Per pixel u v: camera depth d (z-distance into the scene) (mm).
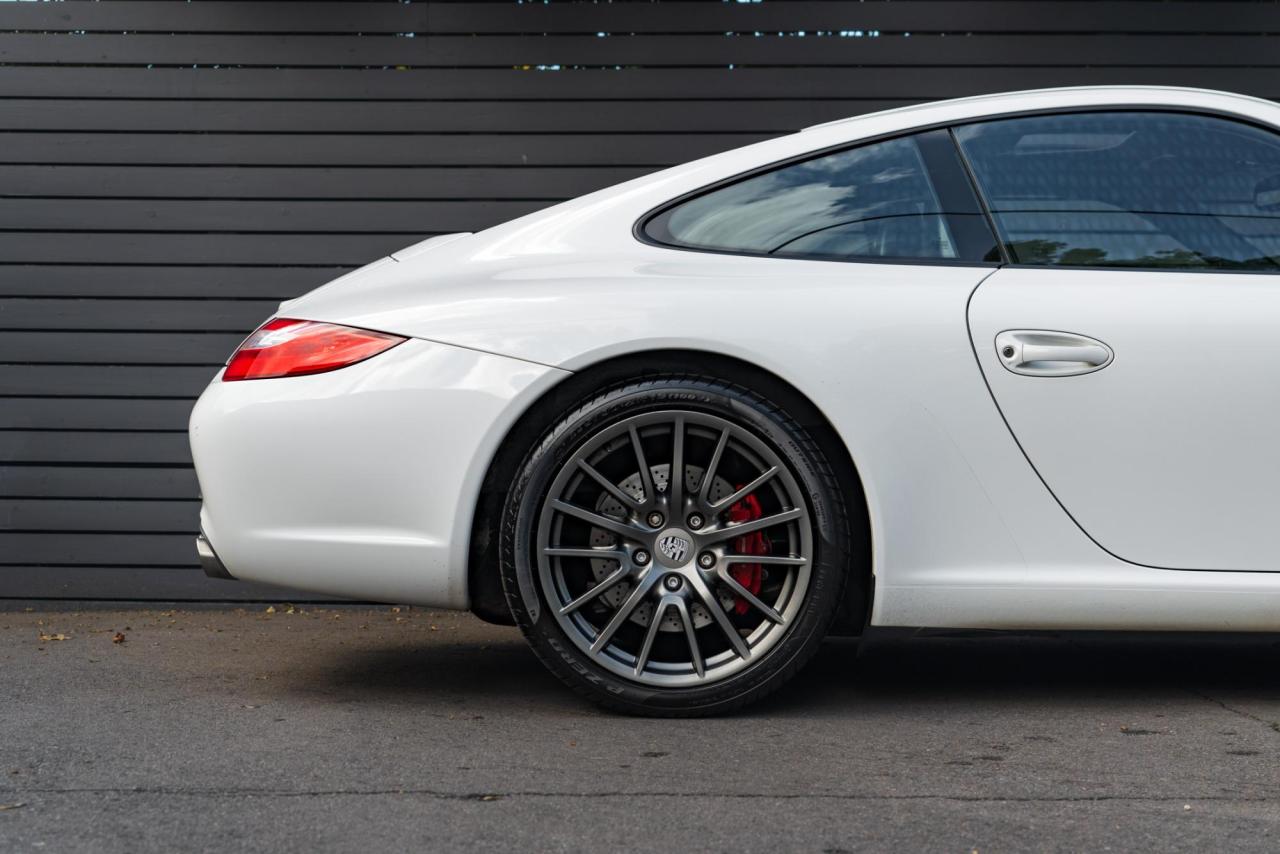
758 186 2828
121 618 4309
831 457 2641
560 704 2840
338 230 4484
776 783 2195
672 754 2393
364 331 2662
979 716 2734
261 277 4492
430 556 2615
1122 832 1936
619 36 4477
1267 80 4461
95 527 4492
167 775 2242
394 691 3006
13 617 4348
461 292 2699
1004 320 2619
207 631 4027
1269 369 2596
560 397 2635
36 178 4473
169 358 4488
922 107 2889
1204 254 2732
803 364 2588
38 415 4480
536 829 1948
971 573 2615
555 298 2654
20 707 2820
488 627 4113
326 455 2619
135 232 4480
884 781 2211
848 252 2746
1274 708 2824
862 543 2666
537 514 2619
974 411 2604
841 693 2973
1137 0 4457
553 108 4480
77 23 4461
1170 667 3355
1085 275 2695
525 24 4473
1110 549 2617
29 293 4477
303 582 2648
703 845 1879
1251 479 2600
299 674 3250
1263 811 2039
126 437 4484
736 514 2666
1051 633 3924
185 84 4473
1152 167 2797
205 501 2727
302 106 4477
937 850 1858
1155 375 2594
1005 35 4461
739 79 4473
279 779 2213
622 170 4492
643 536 2635
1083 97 2867
